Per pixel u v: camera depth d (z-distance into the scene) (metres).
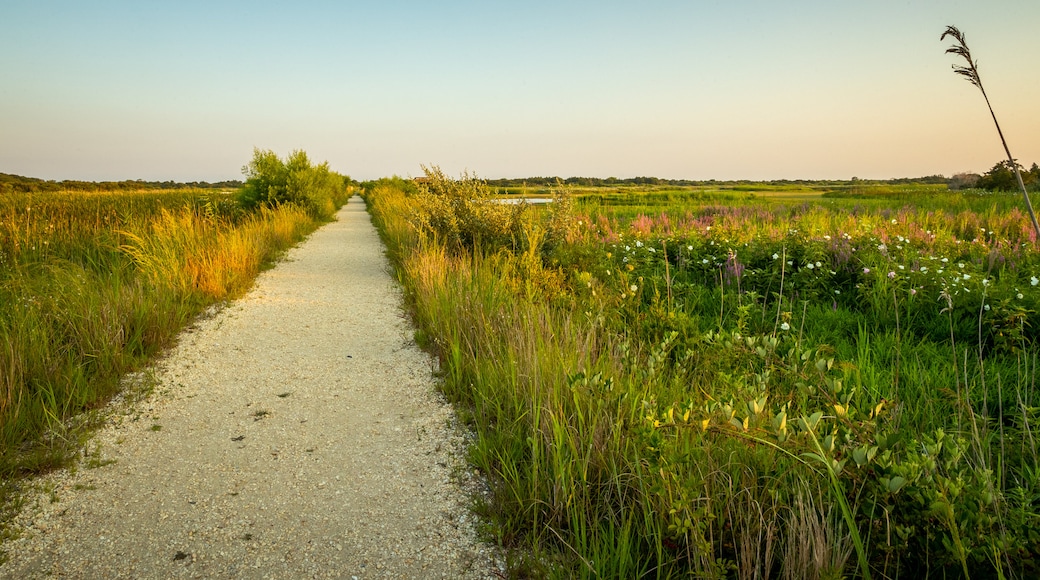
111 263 9.02
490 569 2.99
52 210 14.64
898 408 3.83
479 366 5.18
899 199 27.17
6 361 4.62
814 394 3.42
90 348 5.32
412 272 9.38
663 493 2.81
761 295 7.96
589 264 9.34
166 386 5.27
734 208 21.64
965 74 1.97
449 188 12.08
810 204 24.53
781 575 2.66
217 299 8.34
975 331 6.31
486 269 8.62
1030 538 2.30
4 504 3.40
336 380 5.58
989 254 9.04
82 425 4.40
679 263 9.51
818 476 3.04
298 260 12.88
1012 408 4.32
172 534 3.20
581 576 2.77
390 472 3.91
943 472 2.87
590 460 3.49
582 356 4.74
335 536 3.22
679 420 3.12
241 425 4.58
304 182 23.25
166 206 19.11
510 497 3.48
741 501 2.94
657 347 5.03
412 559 3.04
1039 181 27.62
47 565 2.93
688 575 2.76
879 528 2.72
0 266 8.22
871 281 7.88
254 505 3.50
